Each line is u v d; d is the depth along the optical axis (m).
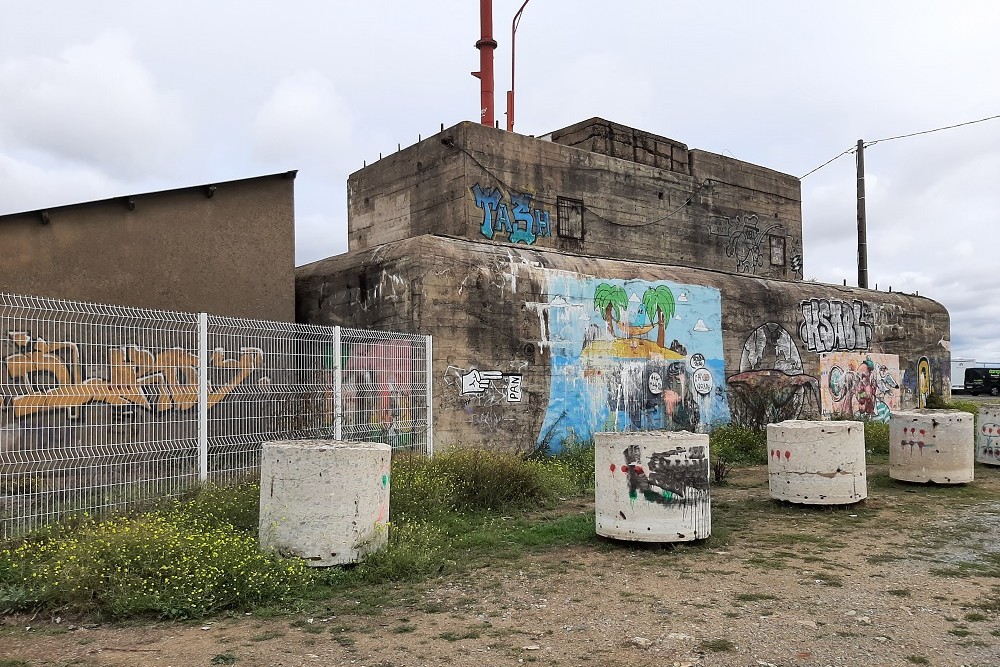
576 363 14.25
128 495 7.76
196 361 8.57
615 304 15.16
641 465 7.38
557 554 7.12
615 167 18.92
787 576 6.29
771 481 9.88
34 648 4.62
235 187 12.91
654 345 15.90
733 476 12.57
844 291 22.20
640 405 15.45
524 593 5.82
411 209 17.52
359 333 10.52
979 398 45.28
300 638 4.81
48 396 7.28
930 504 9.83
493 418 12.71
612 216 18.75
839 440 9.49
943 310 26.83
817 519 8.84
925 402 25.28
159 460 8.08
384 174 18.42
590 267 14.92
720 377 17.42
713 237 21.23
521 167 17.08
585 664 4.36
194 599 5.25
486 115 21.30
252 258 13.03
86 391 7.57
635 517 7.36
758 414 18.25
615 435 7.54
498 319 12.96
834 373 21.03
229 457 8.79
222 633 4.89
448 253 12.41
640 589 5.92
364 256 13.48
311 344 9.86
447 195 16.44
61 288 11.10
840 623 5.06
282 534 6.15
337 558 6.14
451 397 12.06
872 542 7.62
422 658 4.46
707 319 17.25
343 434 10.08
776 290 19.45
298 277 15.01
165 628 4.98
